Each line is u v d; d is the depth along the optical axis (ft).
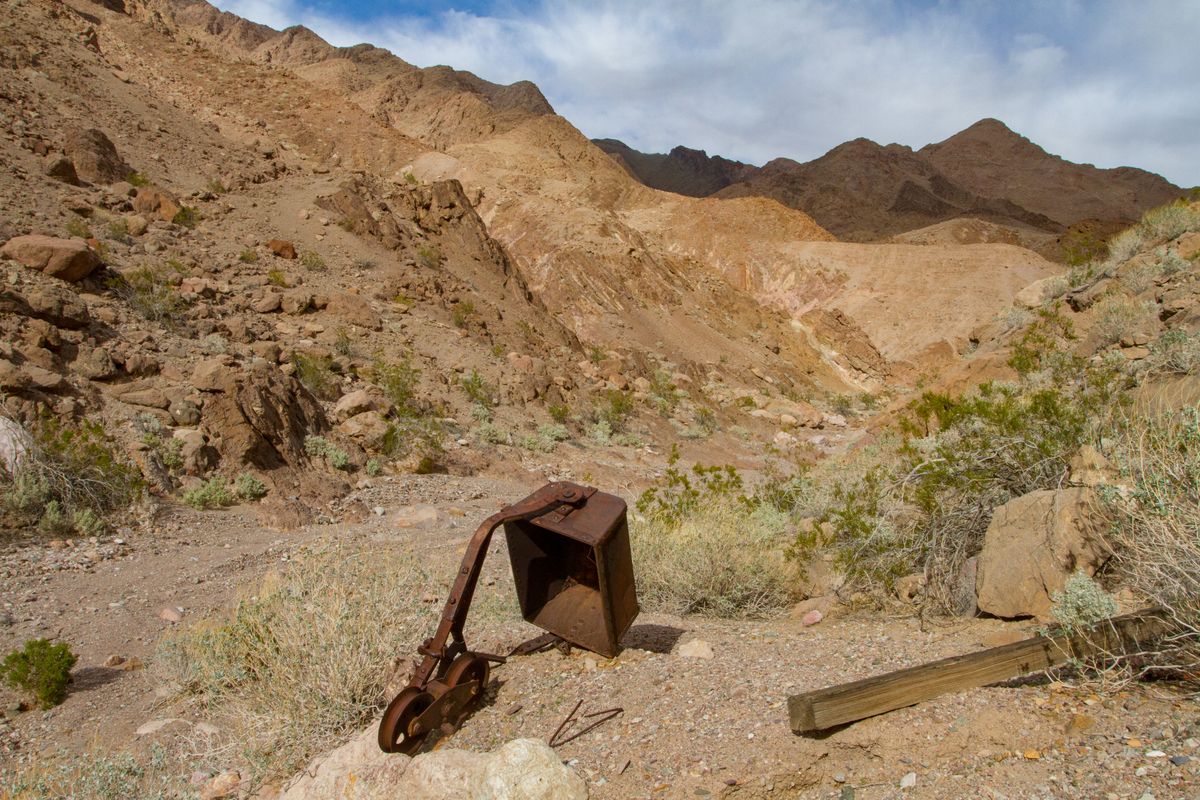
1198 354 22.29
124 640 23.73
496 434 72.79
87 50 146.72
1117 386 23.84
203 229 94.99
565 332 137.28
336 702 14.32
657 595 21.31
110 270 64.18
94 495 36.40
